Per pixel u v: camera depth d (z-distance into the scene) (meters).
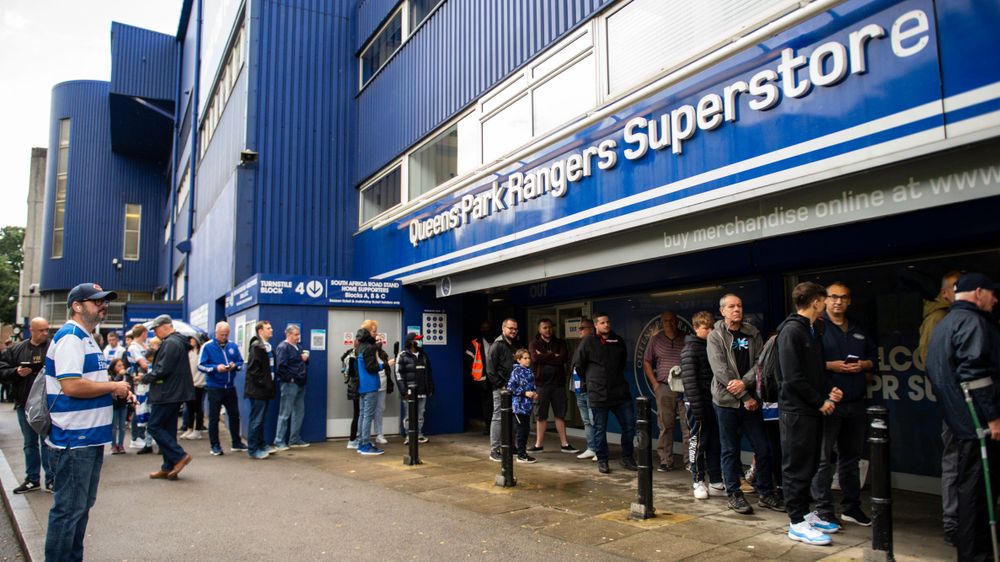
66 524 4.08
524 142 8.87
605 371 7.56
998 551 3.87
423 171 11.50
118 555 4.68
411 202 11.52
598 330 7.68
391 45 12.90
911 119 4.36
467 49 10.30
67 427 4.13
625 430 7.69
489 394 11.09
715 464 6.29
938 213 5.79
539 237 8.09
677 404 7.60
